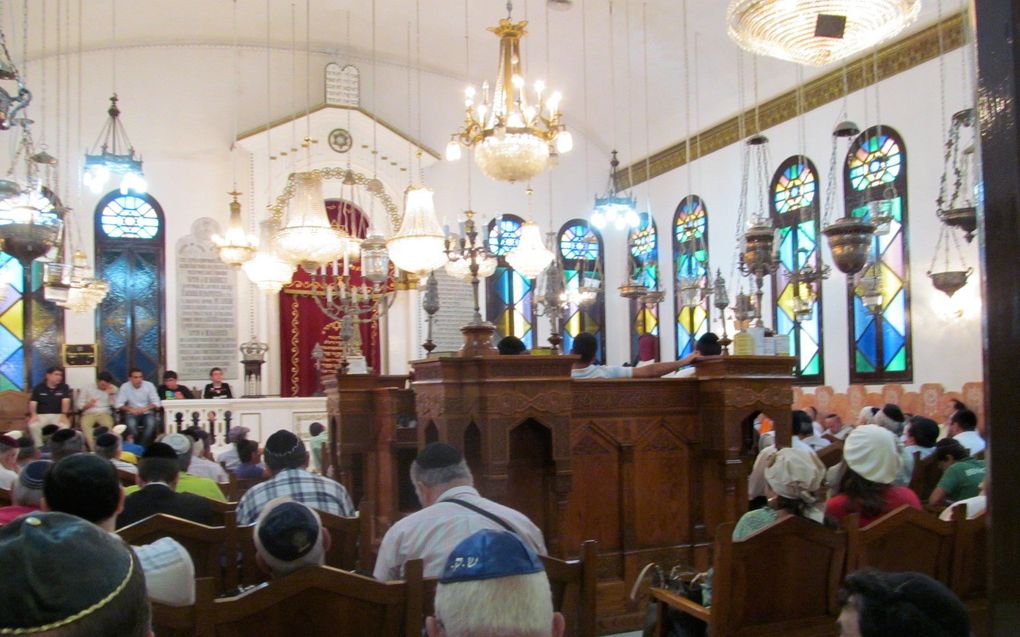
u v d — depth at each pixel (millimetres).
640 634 4781
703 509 5215
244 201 14945
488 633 1427
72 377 13945
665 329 16266
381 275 7652
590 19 13719
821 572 3064
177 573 2586
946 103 10555
